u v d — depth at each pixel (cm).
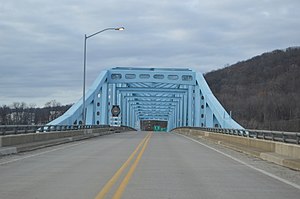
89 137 4575
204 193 999
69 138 3634
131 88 8462
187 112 8656
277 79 11050
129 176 1295
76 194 962
